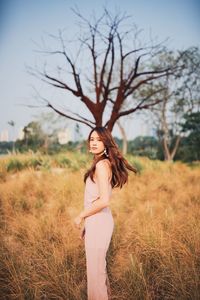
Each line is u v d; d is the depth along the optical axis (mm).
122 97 11727
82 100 11602
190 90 23406
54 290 3445
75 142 25188
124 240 4766
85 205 3008
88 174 3012
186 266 3529
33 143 28203
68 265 3951
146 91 22547
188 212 5852
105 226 2934
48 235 4875
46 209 6516
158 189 8711
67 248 4285
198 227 4523
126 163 3129
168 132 28234
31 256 4172
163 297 3426
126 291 3420
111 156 2994
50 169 10781
